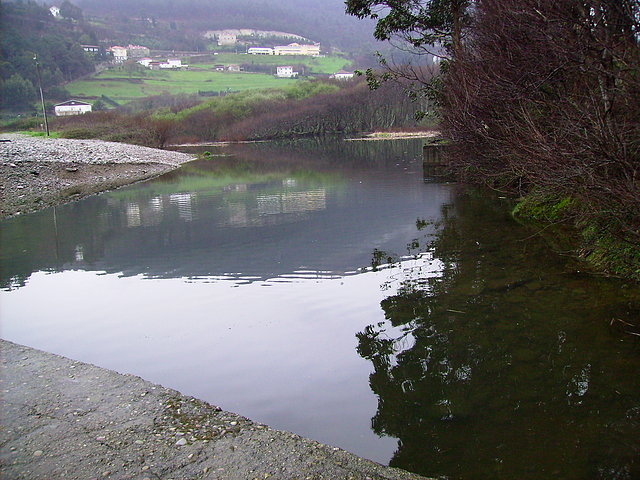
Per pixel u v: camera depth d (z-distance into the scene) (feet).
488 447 9.91
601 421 10.53
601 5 16.14
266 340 15.57
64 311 18.99
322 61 458.09
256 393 12.35
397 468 9.29
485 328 15.28
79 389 12.16
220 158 107.24
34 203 47.26
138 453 9.50
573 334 14.48
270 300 19.24
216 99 226.17
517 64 22.30
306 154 111.34
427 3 49.88
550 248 23.61
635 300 16.62
